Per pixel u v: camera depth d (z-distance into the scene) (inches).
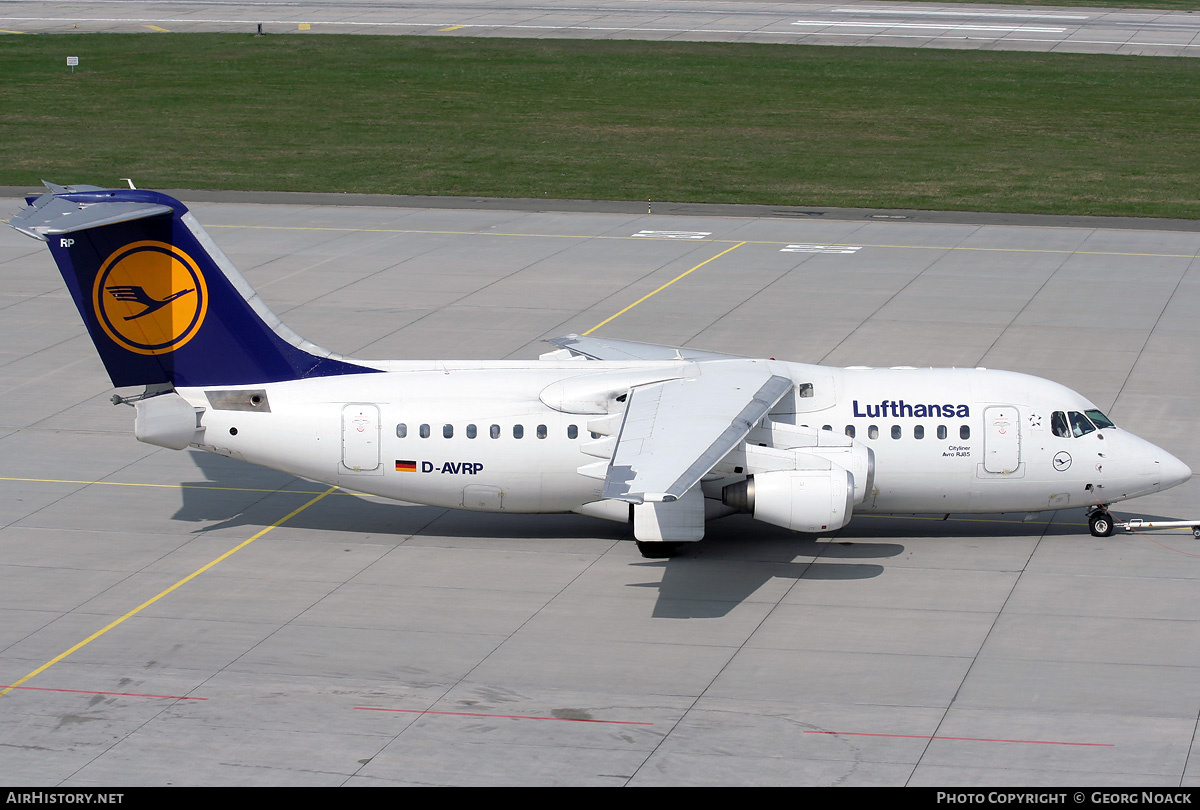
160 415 4539.9
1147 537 4667.8
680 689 3553.2
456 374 4662.9
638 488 3572.8
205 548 4581.7
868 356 6599.4
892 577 4315.9
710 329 7091.5
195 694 3533.5
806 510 4288.9
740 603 4119.1
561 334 7007.9
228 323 4564.5
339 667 3693.4
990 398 4606.3
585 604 4121.6
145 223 4453.7
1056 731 3309.5
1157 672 3619.6
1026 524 4832.7
